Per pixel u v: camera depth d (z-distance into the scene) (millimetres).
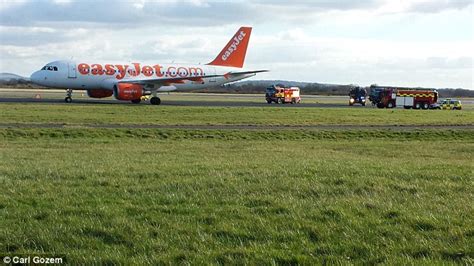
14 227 10148
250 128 47062
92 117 52531
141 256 8719
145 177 16531
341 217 11078
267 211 11664
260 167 19453
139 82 79312
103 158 23844
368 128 49406
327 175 17016
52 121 47938
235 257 8672
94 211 11414
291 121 54344
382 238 9656
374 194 13719
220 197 13125
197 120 52875
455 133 47219
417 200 12930
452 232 9969
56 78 76688
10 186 14414
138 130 42406
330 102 111688
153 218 10898
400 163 22719
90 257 8672
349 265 8328
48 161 21844
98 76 78750
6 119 48188
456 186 15055
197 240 9516
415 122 57531
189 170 18188
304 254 8828
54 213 11203
